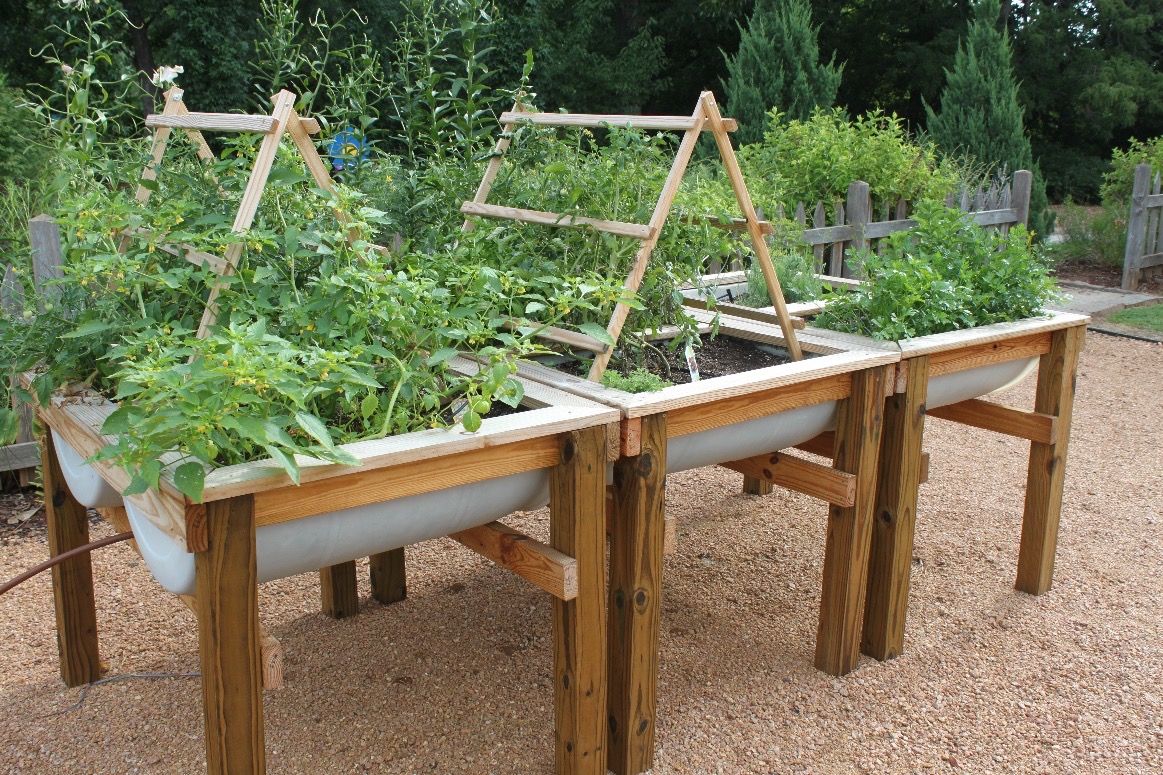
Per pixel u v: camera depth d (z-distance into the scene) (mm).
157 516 1750
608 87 16250
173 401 1630
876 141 7512
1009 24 20625
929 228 3520
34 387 2225
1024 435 3314
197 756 2410
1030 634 3113
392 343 2064
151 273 2125
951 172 8617
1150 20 19828
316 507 1756
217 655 1685
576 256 2787
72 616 2686
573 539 2096
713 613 3223
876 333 2867
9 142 4953
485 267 2213
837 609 2795
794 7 10281
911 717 2641
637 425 2178
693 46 19406
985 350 3049
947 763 2443
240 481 1621
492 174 2990
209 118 2211
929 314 2998
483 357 2494
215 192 2287
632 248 2602
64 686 2740
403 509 1907
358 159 3141
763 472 2959
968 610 3283
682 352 3039
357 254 2064
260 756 1772
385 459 1784
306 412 1705
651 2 18438
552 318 2404
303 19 10516
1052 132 21484
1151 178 9992
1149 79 19828
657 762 2430
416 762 2406
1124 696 2754
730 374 2703
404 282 2014
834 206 7324
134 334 2082
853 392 2695
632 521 2250
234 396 1578
